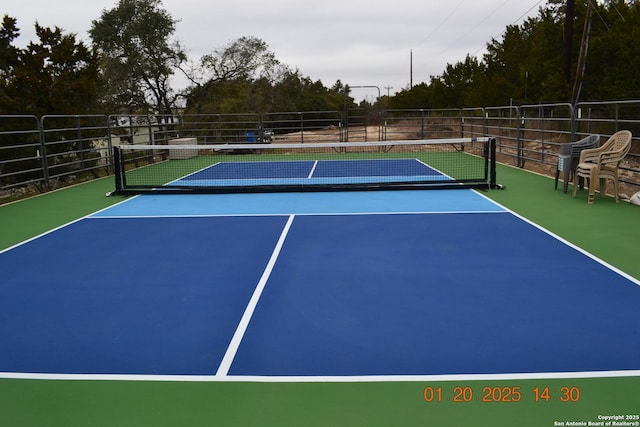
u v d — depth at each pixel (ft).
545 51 81.66
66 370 12.81
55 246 24.58
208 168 57.52
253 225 28.22
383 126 88.58
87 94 64.69
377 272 19.85
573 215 29.04
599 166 31.48
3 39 65.67
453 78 119.44
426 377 12.10
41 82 59.88
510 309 16.06
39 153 46.83
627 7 74.69
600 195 34.55
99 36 104.17
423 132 82.28
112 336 14.71
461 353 13.25
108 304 17.16
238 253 22.84
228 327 15.15
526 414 10.62
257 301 17.13
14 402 11.41
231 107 105.09
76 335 14.84
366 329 14.80
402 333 14.49
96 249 23.95
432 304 16.57
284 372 12.47
